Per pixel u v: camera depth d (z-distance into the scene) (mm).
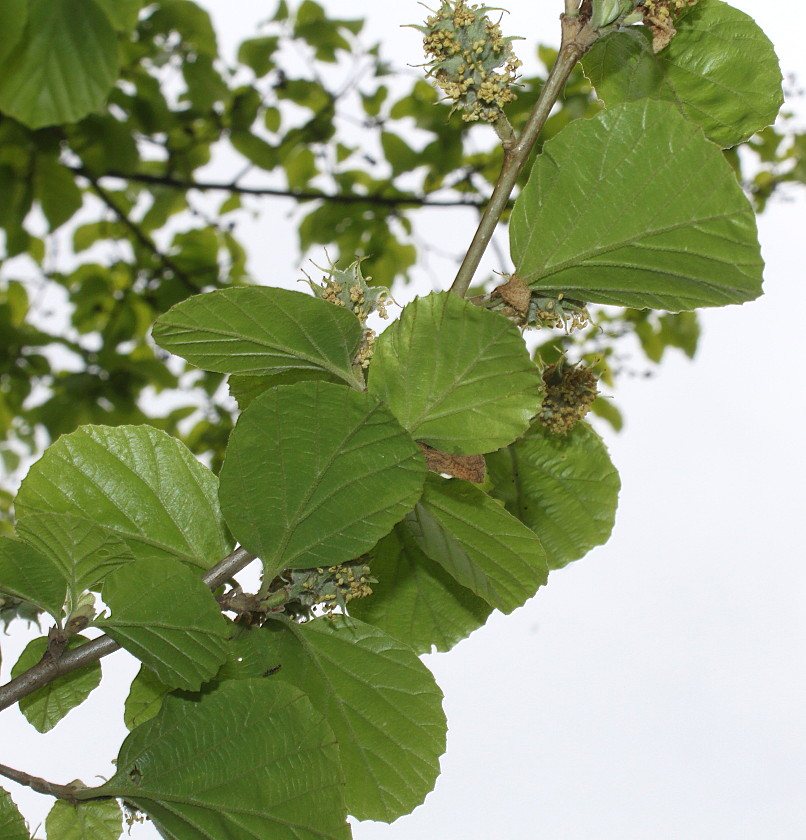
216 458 1967
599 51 692
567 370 703
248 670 662
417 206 1935
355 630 666
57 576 639
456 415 633
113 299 2092
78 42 1198
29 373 1835
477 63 648
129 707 684
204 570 675
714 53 690
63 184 1700
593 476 742
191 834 636
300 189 2002
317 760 638
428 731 667
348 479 625
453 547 688
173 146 1912
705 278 637
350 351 646
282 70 1836
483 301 643
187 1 1665
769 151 1873
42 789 639
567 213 639
